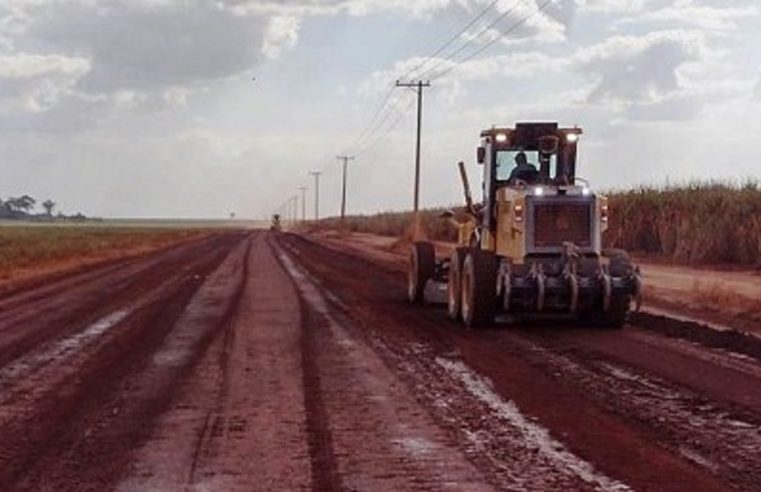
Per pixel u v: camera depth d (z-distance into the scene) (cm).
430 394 1185
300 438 962
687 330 1755
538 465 852
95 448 931
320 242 7831
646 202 4003
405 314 2119
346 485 796
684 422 1020
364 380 1286
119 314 2114
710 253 3428
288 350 1566
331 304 2341
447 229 6506
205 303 2362
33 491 790
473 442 939
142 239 8612
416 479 811
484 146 2031
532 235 1809
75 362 1452
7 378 1317
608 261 1833
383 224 10112
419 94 6775
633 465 850
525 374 1323
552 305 1812
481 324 1852
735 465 850
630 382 1255
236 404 1134
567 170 1986
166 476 830
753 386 1222
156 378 1312
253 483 806
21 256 4831
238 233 12888
